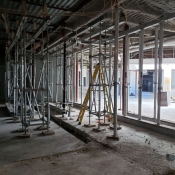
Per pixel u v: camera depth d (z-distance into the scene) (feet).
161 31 15.56
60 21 19.62
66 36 21.44
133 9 13.88
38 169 8.77
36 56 16.35
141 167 9.00
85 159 9.89
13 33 21.21
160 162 9.53
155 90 17.25
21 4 15.33
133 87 47.34
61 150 11.20
